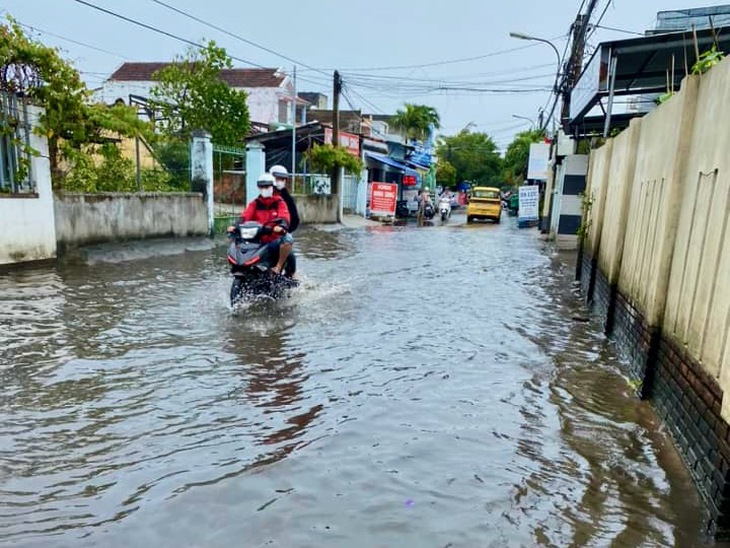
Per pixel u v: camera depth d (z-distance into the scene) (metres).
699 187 3.58
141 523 2.62
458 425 3.80
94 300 7.04
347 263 11.53
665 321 4.08
